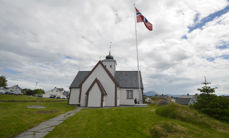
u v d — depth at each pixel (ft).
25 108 56.49
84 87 83.92
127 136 26.71
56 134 29.22
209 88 43.60
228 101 40.09
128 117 38.52
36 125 35.58
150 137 26.07
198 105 43.57
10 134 28.25
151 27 74.54
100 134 28.25
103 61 109.50
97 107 71.31
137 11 78.95
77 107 75.82
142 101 93.71
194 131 27.63
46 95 337.31
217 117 38.45
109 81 83.05
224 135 27.07
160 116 38.37
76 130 31.22
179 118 35.17
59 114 49.90
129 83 99.76
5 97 114.83
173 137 25.08
